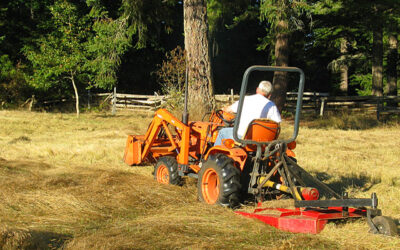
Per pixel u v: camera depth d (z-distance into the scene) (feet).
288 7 59.72
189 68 46.55
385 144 40.27
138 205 17.56
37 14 88.28
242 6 86.94
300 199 15.93
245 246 12.95
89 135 42.75
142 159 25.68
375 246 13.21
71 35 62.39
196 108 45.68
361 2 68.95
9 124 48.62
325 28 85.10
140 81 99.76
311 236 13.84
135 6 66.90
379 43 73.26
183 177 23.11
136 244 12.78
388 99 67.62
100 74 67.41
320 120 65.05
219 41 104.06
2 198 17.65
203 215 16.11
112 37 66.03
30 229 14.15
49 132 44.88
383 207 18.02
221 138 19.48
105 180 20.92
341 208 15.85
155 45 91.40
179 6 96.17
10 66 79.05
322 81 119.44
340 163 28.96
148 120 60.54
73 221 15.40
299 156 31.78
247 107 18.40
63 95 82.89
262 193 17.78
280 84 68.59
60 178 21.40
